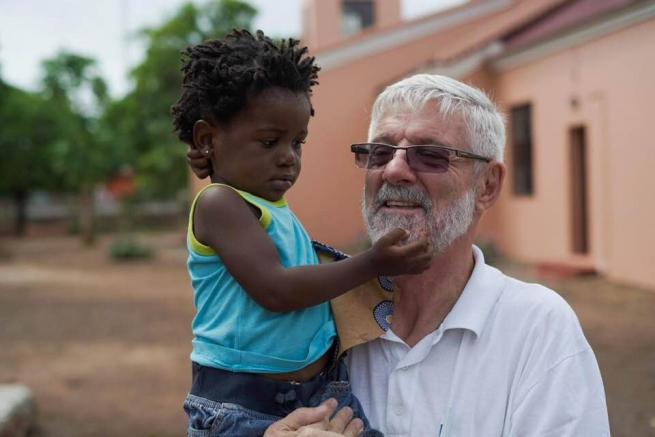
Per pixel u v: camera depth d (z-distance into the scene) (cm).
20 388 603
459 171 212
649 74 1009
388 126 219
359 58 1648
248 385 188
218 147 189
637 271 1062
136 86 2575
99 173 2430
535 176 1348
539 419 193
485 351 204
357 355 220
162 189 3122
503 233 1480
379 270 186
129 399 676
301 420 188
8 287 1412
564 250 1262
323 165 1628
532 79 1345
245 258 181
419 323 217
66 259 1986
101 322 1038
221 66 184
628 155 1069
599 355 727
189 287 1391
